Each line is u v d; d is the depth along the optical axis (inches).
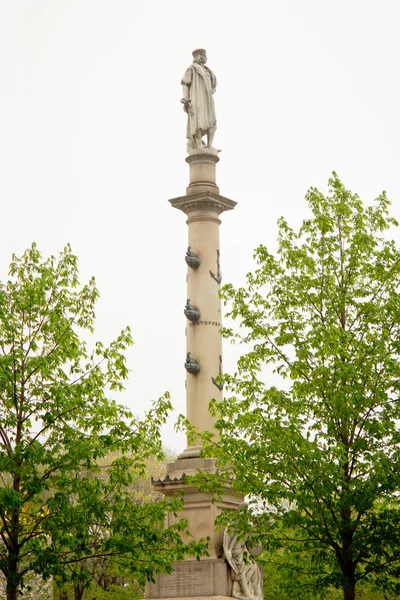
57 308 1245.1
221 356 1553.9
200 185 1608.0
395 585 1208.2
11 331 1199.6
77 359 1237.7
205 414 1512.1
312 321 1282.0
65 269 1273.4
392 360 1195.9
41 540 1188.5
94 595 2155.5
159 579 1414.9
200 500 1425.9
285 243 1310.3
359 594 1770.4
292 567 1259.2
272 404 1243.8
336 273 1296.8
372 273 1284.4
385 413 1202.0
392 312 1245.1
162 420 1246.9
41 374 1200.2
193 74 1656.0
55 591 1957.4
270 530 1241.4
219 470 1290.6
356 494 1152.2
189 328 1560.0
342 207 1305.4
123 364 1248.8
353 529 1182.9
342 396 1171.9
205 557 1393.9
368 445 1198.3
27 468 1151.0
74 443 1160.8
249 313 1300.4
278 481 1201.4
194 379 1534.2
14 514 1154.7
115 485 1216.8
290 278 1296.8
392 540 1180.5
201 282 1566.2
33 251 1266.0
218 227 1603.1
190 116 1644.9
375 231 1322.6
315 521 1168.2
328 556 1240.8
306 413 1230.9
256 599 1412.4
